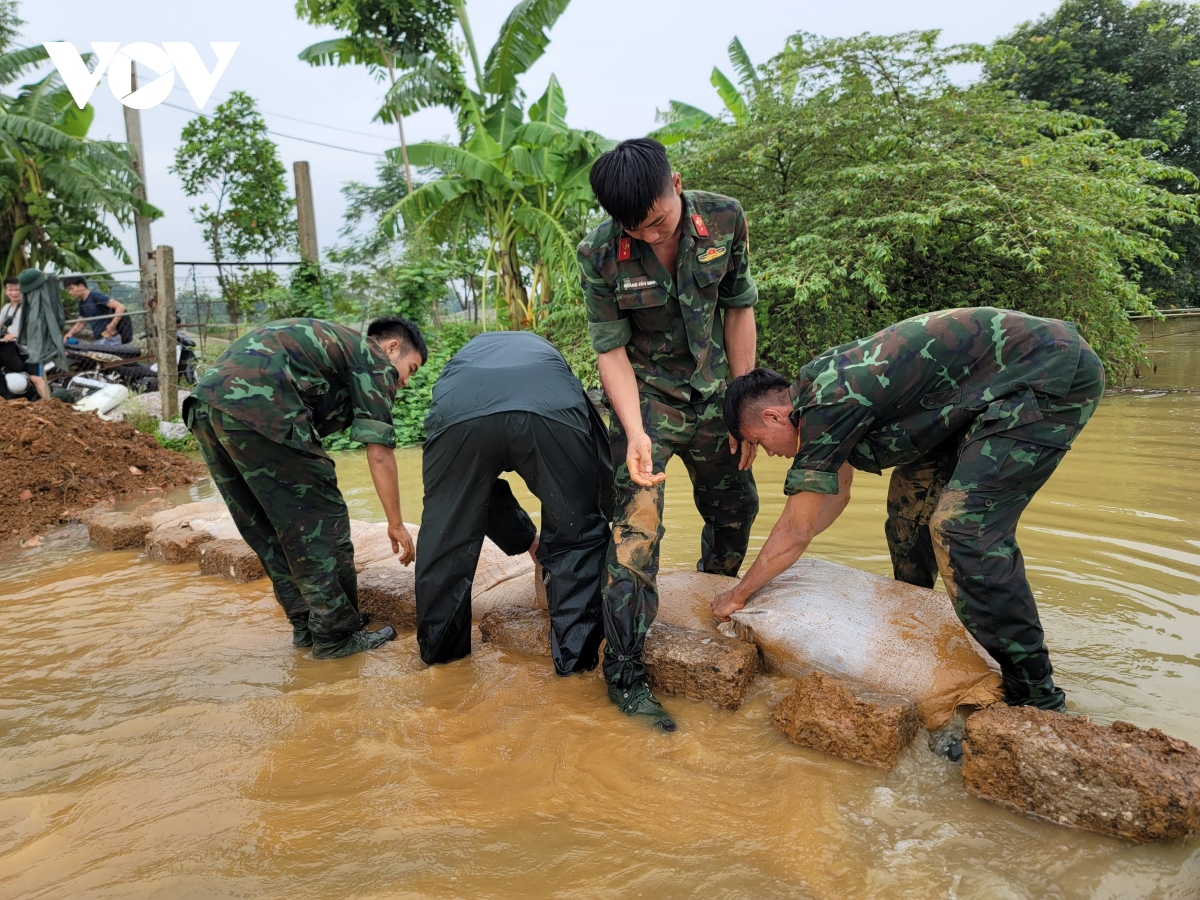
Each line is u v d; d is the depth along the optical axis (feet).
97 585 13.30
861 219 26.12
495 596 11.00
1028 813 6.18
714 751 7.22
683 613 9.41
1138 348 32.99
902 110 27.99
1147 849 5.70
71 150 44.04
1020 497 7.06
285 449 9.02
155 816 6.37
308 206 34.47
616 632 8.08
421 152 37.37
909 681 7.61
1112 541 12.57
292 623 10.25
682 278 8.30
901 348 7.31
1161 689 7.91
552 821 6.17
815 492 7.56
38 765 7.32
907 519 9.05
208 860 5.78
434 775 6.91
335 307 35.22
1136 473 16.81
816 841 5.78
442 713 8.13
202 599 12.26
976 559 6.84
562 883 5.42
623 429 8.74
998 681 7.50
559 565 9.02
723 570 10.60
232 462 9.57
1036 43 55.62
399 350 10.34
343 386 9.88
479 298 48.78
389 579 11.55
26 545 16.65
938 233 27.78
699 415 8.93
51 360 27.53
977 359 7.23
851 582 8.92
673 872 5.51
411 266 35.42
